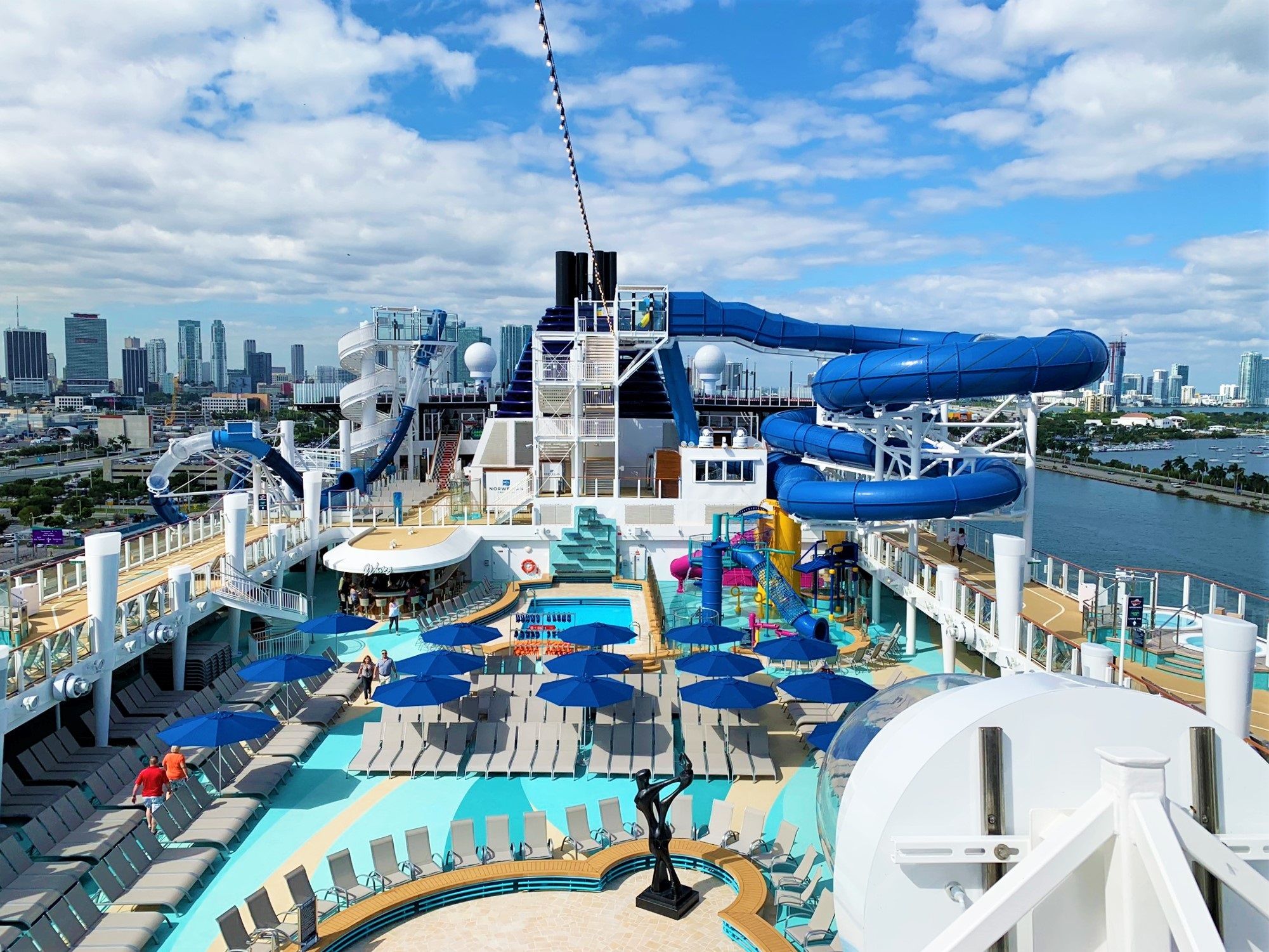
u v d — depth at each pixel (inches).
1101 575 869.8
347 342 1889.8
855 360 1080.2
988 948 231.5
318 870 600.1
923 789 244.4
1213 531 3014.3
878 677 1004.6
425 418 2347.4
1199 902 213.6
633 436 1867.6
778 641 903.7
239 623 1150.3
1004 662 754.8
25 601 757.9
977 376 966.4
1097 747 241.1
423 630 1199.6
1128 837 225.9
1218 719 426.0
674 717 848.3
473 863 578.6
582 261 2057.1
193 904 557.3
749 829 604.4
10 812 618.5
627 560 1509.6
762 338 1530.5
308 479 1392.7
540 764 750.5
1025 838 241.0
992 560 1190.3
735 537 1398.9
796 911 531.8
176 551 1245.1
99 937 492.7
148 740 763.4
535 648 1058.1
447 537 1400.1
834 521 1168.2
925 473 1369.3
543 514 1515.7
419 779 741.3
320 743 821.2
